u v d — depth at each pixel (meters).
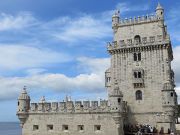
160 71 72.06
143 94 72.94
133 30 78.44
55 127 72.50
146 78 73.19
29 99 77.06
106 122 67.94
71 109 71.62
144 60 74.00
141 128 67.19
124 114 70.50
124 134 69.50
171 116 69.31
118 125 66.88
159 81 71.81
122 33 79.56
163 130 68.56
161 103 70.88
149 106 71.94
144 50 74.25
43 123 73.81
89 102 70.31
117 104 67.25
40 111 74.44
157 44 72.56
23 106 75.75
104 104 68.75
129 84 74.56
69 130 71.12
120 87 75.25
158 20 76.06
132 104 73.56
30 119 75.31
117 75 76.19
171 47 79.06
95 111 69.25
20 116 75.62
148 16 77.38
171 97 69.56
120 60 76.50
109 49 77.50
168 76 71.12
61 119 72.31
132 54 75.50
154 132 67.75
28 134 74.81
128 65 75.44
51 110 73.44
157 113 70.88
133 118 72.88
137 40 75.38
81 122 70.38
